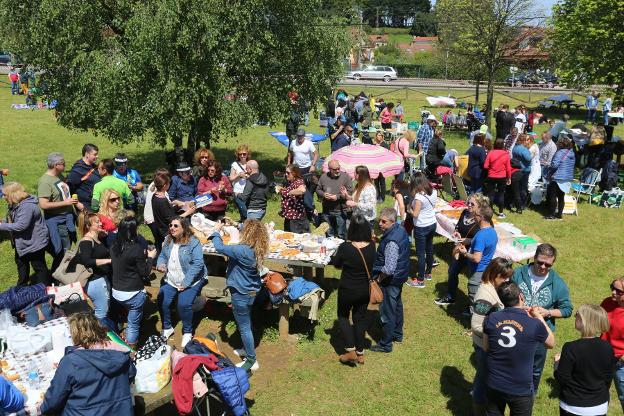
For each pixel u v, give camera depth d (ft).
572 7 63.62
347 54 45.32
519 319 14.46
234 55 37.58
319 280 27.02
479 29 69.97
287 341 22.25
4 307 18.80
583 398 14.74
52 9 34.14
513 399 14.38
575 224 38.19
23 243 23.65
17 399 13.29
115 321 21.27
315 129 75.36
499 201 38.70
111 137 38.40
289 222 29.45
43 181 24.88
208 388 15.76
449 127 77.92
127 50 35.70
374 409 18.45
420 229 26.91
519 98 118.32
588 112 88.74
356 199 28.37
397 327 22.40
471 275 21.91
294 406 18.49
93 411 13.19
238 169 31.01
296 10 40.93
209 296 22.88
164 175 25.45
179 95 35.58
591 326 14.94
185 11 34.71
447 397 19.15
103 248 20.65
